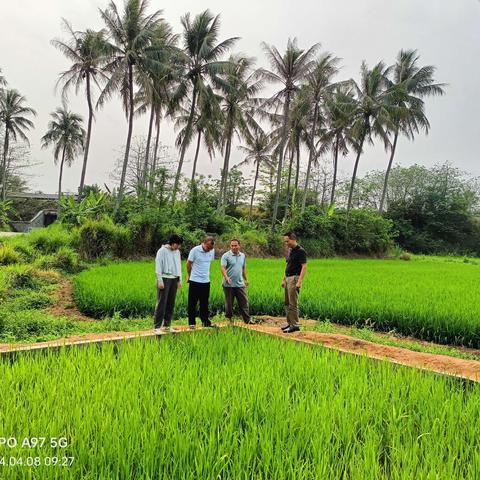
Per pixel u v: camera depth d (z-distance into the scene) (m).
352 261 33.78
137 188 28.70
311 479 2.65
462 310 10.15
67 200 27.56
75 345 5.48
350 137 41.50
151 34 27.23
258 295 11.73
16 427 3.13
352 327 10.08
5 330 8.58
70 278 16.33
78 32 30.31
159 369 4.66
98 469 2.70
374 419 3.71
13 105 48.19
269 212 52.53
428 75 40.69
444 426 3.57
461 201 60.47
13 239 21.30
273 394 4.05
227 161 36.09
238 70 33.84
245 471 2.63
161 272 7.72
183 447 2.88
